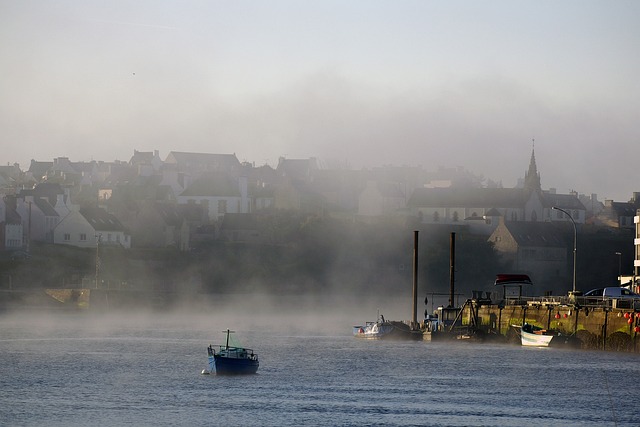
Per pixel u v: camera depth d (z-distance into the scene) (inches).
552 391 6013.8
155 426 5022.1
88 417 5226.4
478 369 6914.4
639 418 5280.5
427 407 5516.7
